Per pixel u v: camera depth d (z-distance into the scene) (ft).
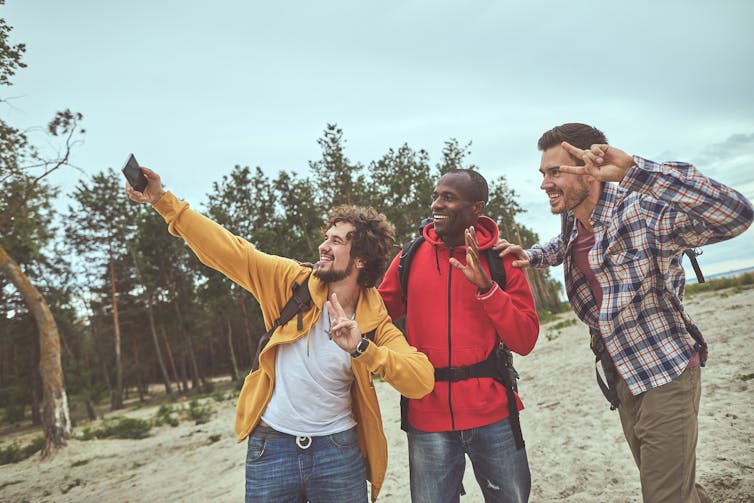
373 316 7.76
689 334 7.29
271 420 7.18
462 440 7.86
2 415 126.11
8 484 33.88
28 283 46.44
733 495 10.16
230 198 122.21
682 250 6.98
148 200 7.46
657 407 6.90
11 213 52.90
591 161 6.23
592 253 7.35
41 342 45.96
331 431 7.22
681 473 6.68
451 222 8.17
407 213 126.41
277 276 7.84
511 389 7.98
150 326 145.18
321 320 7.53
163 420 55.88
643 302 7.12
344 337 6.64
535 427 19.20
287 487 7.00
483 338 7.98
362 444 7.89
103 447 43.45
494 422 7.79
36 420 113.80
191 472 26.68
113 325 139.74
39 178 51.01
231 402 70.33
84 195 120.37
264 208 124.16
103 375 160.66
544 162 7.58
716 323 31.40
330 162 119.55
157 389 195.52
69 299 133.08
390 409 32.14
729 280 62.28
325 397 7.25
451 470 7.96
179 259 141.18
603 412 19.07
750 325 27.68
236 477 22.75
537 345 50.52
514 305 7.89
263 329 156.35
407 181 127.24
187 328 140.97
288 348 7.53
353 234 7.66
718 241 6.38
